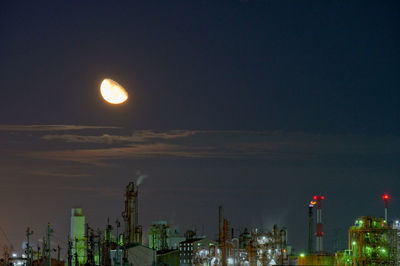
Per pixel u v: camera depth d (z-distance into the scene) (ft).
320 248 543.80
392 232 520.01
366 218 522.47
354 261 517.55
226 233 600.80
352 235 527.81
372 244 515.91
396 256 518.37
